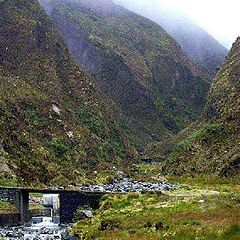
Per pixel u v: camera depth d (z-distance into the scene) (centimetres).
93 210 7162
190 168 11569
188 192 7106
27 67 16875
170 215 4494
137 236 3725
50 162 11175
